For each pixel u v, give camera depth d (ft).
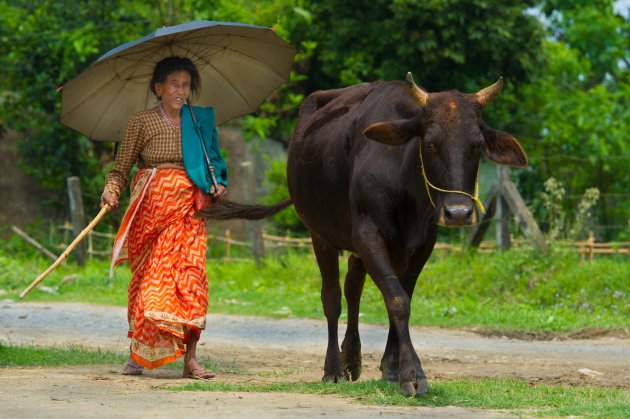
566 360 83.56
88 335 95.35
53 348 79.15
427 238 62.18
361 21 179.52
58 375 64.44
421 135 55.62
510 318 110.73
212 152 67.77
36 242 173.68
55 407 50.49
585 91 224.12
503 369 76.89
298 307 122.83
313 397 55.52
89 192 190.90
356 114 65.31
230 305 124.67
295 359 82.64
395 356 62.69
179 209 65.36
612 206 194.90
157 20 184.03
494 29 171.32
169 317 63.46
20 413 48.60
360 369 67.92
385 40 172.35
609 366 79.36
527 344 95.61
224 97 72.95
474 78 179.83
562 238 139.44
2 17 188.44
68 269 157.79
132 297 66.80
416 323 110.32
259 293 135.23
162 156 66.03
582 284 121.60
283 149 215.72
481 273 128.67
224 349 88.53
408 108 59.98
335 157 65.57
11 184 195.52
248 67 71.67
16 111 192.34
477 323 110.11
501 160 56.54
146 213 65.46
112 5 185.78
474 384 63.26
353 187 60.75
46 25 185.88
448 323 110.11
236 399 53.93
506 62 178.60
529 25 175.73
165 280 64.44
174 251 64.85
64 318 108.58
